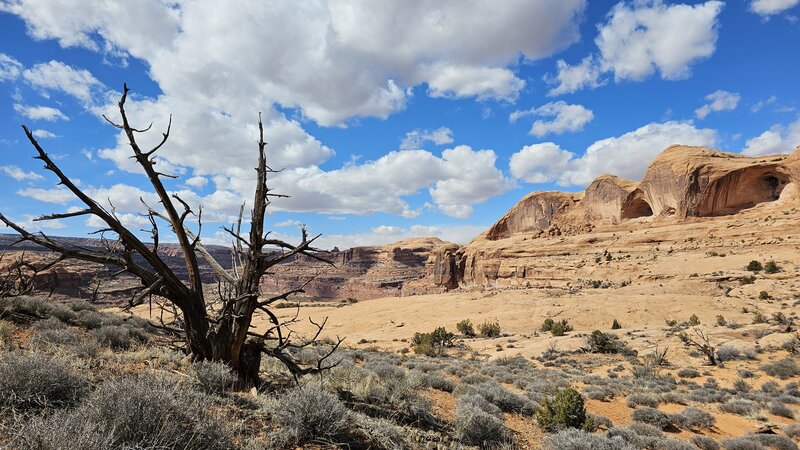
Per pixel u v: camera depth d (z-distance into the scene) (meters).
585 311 61.38
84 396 4.26
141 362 6.70
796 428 14.05
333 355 13.69
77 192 5.26
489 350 42.94
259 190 6.41
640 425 12.98
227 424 4.22
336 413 5.11
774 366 25.41
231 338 6.25
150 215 6.04
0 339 6.41
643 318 56.53
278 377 7.89
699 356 31.69
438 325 64.69
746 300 57.91
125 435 3.33
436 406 9.30
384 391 7.90
